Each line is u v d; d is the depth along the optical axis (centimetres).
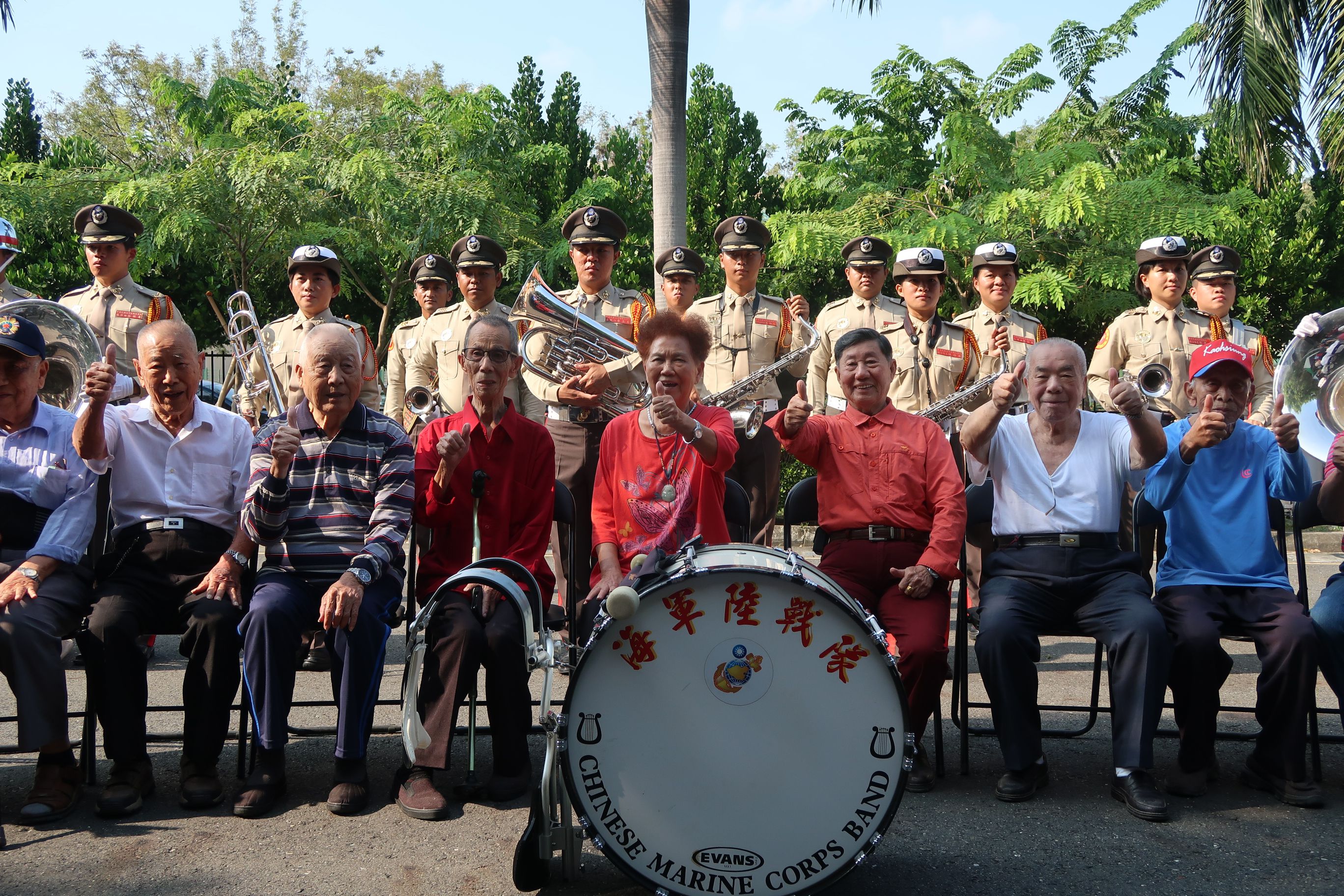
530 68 1675
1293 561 927
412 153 1488
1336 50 957
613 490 434
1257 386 643
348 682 385
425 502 422
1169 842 358
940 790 409
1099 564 414
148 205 1363
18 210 1402
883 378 431
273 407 498
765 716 305
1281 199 1275
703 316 678
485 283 716
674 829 304
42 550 390
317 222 1416
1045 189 1211
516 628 392
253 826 370
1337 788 408
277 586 393
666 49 909
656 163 920
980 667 404
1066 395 417
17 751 408
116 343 693
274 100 1831
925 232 1186
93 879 329
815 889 303
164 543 409
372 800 394
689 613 305
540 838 314
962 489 420
